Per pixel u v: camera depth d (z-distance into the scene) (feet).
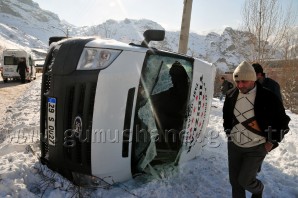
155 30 13.96
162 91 14.58
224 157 18.19
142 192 12.28
